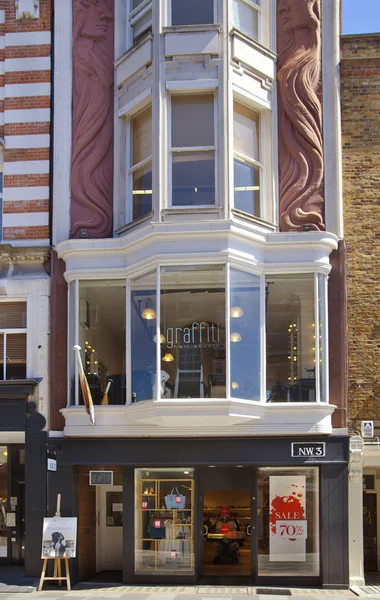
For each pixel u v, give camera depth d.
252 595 12.90
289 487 14.04
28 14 15.89
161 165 13.84
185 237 13.53
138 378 13.88
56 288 14.99
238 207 14.13
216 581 14.20
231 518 15.66
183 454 14.00
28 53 15.88
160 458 14.05
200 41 14.05
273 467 14.07
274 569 13.85
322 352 13.95
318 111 14.77
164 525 14.19
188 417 13.19
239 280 13.70
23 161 15.57
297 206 14.52
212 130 14.08
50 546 13.59
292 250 14.02
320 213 14.52
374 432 14.27
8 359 15.20
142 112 14.83
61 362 14.77
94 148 15.20
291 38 15.03
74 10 15.70
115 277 14.37
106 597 12.68
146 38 14.35
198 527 14.13
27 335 15.02
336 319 14.28
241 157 14.31
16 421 14.63
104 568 15.87
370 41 15.22
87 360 14.36
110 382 14.21
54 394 14.66
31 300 15.10
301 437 13.86
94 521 15.63
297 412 13.67
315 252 14.02
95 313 14.42
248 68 14.45
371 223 14.82
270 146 14.62
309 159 14.67
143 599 12.45
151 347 13.71
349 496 13.94
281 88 14.84
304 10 14.97
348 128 15.07
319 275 14.08
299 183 14.54
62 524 13.70
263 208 14.48
